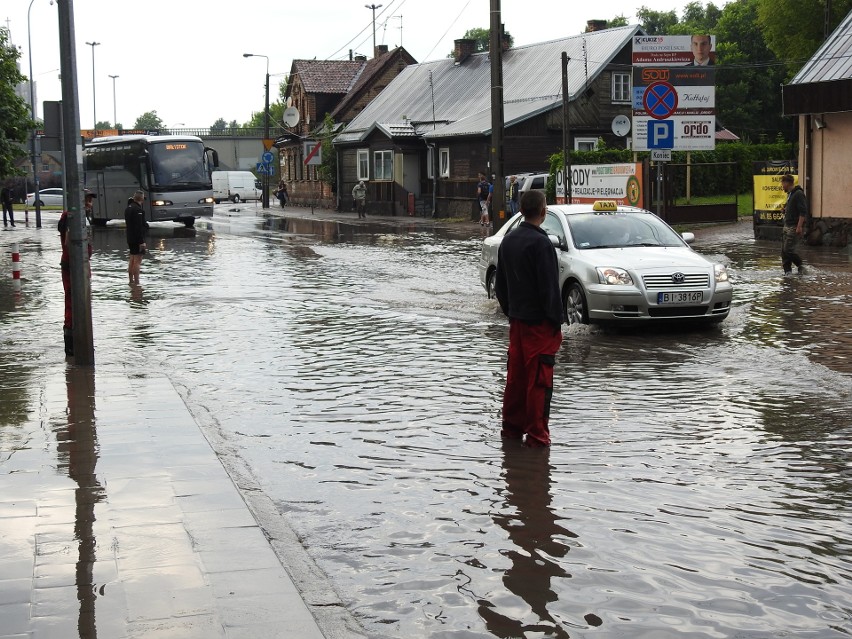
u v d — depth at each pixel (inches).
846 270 782.5
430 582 198.7
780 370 411.8
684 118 1187.3
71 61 425.1
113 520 227.1
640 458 287.0
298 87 2755.9
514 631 175.9
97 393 374.9
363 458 291.3
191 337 526.3
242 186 3314.5
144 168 1616.6
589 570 203.9
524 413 309.4
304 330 546.0
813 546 216.5
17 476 263.6
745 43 2928.2
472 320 574.9
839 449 293.7
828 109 946.7
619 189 1240.8
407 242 1254.9
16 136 1194.6
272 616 174.4
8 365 441.4
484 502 248.8
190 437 306.8
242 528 221.9
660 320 509.4
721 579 198.5
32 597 182.5
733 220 1285.7
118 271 917.8
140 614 174.9
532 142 1759.4
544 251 294.4
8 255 1144.2
